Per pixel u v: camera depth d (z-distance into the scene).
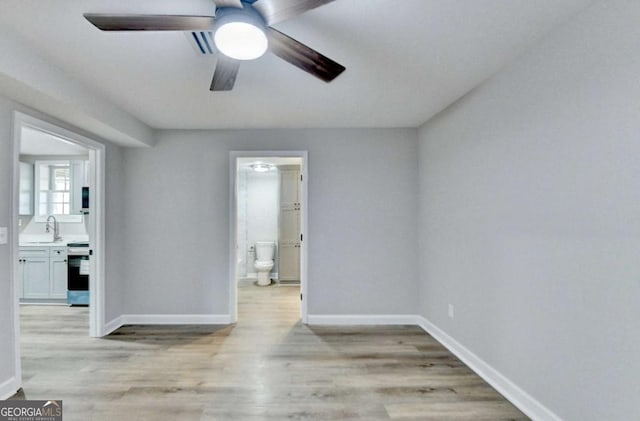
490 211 2.31
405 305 3.62
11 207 2.17
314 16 1.60
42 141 4.05
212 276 3.61
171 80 2.30
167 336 3.21
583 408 1.60
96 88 2.44
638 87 1.33
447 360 2.70
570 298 1.66
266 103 2.79
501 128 2.18
